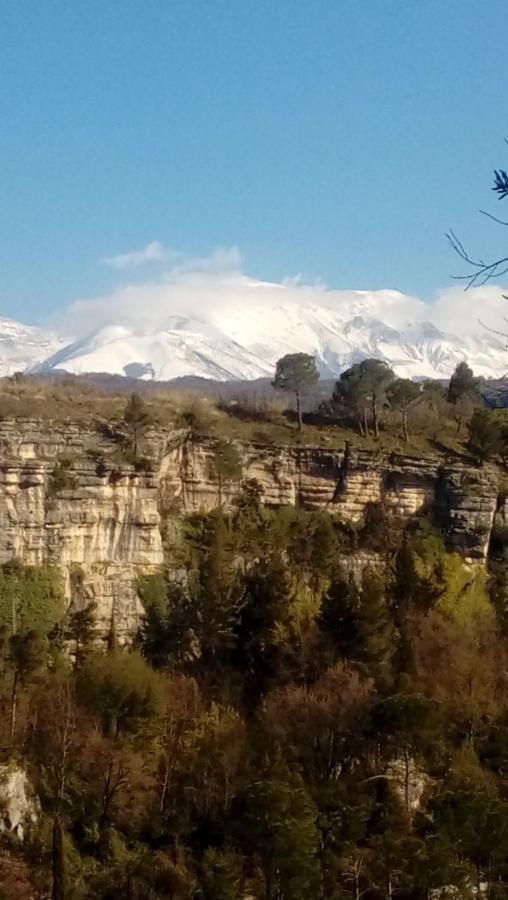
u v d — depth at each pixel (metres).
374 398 170.88
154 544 151.12
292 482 164.62
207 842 115.94
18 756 122.00
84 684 131.25
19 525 143.25
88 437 150.38
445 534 162.12
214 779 123.25
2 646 134.62
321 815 111.88
